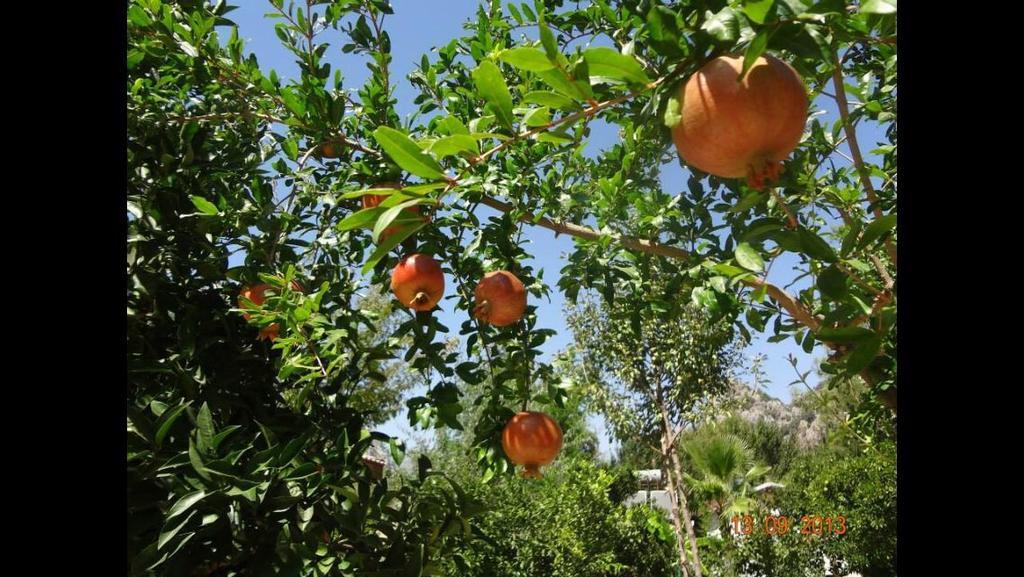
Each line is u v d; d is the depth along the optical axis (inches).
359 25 110.0
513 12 113.6
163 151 96.4
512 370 103.2
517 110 56.2
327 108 103.3
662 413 317.4
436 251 98.8
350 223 48.0
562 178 110.0
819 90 68.7
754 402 678.5
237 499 71.6
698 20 41.9
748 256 45.6
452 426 99.3
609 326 314.7
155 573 70.4
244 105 104.6
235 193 105.9
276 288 96.3
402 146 45.8
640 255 104.7
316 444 94.6
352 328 103.8
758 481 399.2
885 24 46.3
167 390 92.7
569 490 297.7
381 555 86.4
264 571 70.8
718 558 322.0
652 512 341.7
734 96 37.5
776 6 35.8
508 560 265.6
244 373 104.6
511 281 88.4
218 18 105.6
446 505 93.7
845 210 94.7
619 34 92.5
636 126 46.4
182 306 94.7
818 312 64.8
